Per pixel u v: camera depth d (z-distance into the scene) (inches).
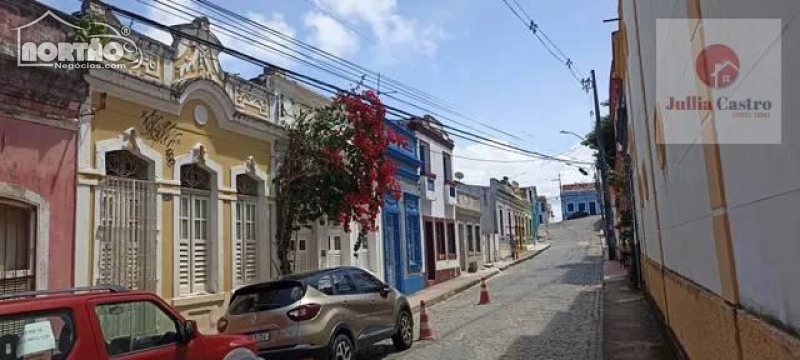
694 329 279.3
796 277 122.0
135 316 218.2
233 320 365.7
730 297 186.9
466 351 431.2
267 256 549.0
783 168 122.9
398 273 871.7
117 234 395.2
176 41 458.9
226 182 504.4
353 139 565.6
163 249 434.0
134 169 421.1
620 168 997.8
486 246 1541.6
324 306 366.9
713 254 211.6
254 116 538.3
